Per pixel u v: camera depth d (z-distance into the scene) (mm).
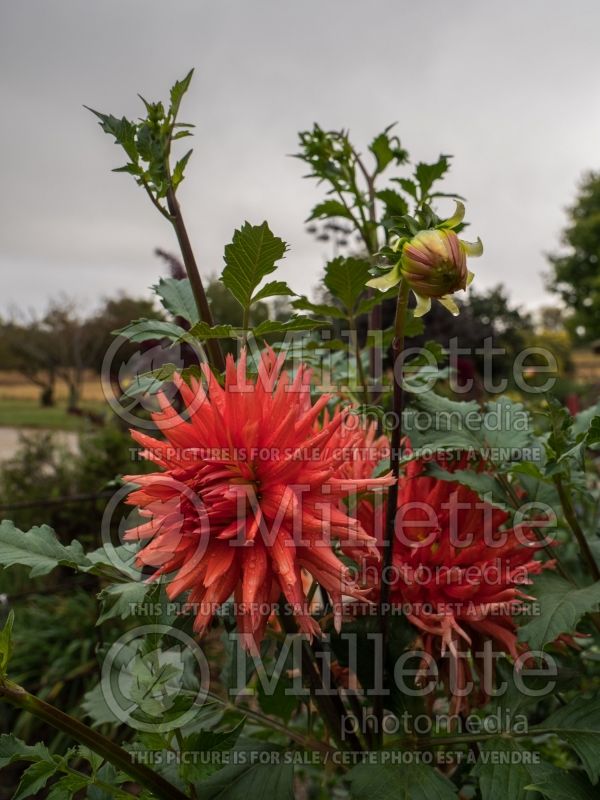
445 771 1872
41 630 4930
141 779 1272
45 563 1371
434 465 1485
